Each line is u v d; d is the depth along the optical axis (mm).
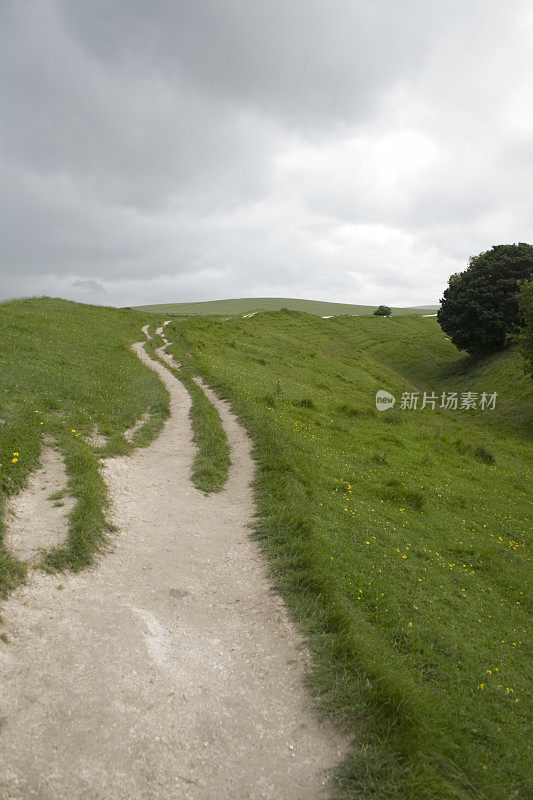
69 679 5324
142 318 48188
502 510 16906
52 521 8398
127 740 4688
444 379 59500
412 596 9102
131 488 11109
